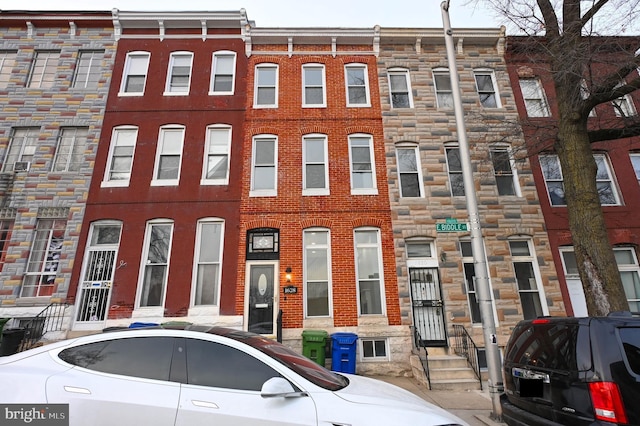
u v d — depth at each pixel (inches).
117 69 484.7
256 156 453.4
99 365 127.3
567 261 423.2
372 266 415.5
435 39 510.3
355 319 388.2
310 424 112.2
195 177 436.5
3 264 401.1
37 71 490.9
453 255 413.4
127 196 424.8
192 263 403.2
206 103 471.8
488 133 462.3
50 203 421.1
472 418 235.9
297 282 397.4
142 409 116.2
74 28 502.0
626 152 462.3
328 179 440.1
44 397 117.6
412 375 364.8
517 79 499.2
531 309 404.2
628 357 136.3
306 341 349.1
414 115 473.1
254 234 416.5
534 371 163.6
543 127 365.1
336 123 466.6
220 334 137.3
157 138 453.4
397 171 445.1
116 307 385.4
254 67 492.4
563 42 326.3
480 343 383.6
